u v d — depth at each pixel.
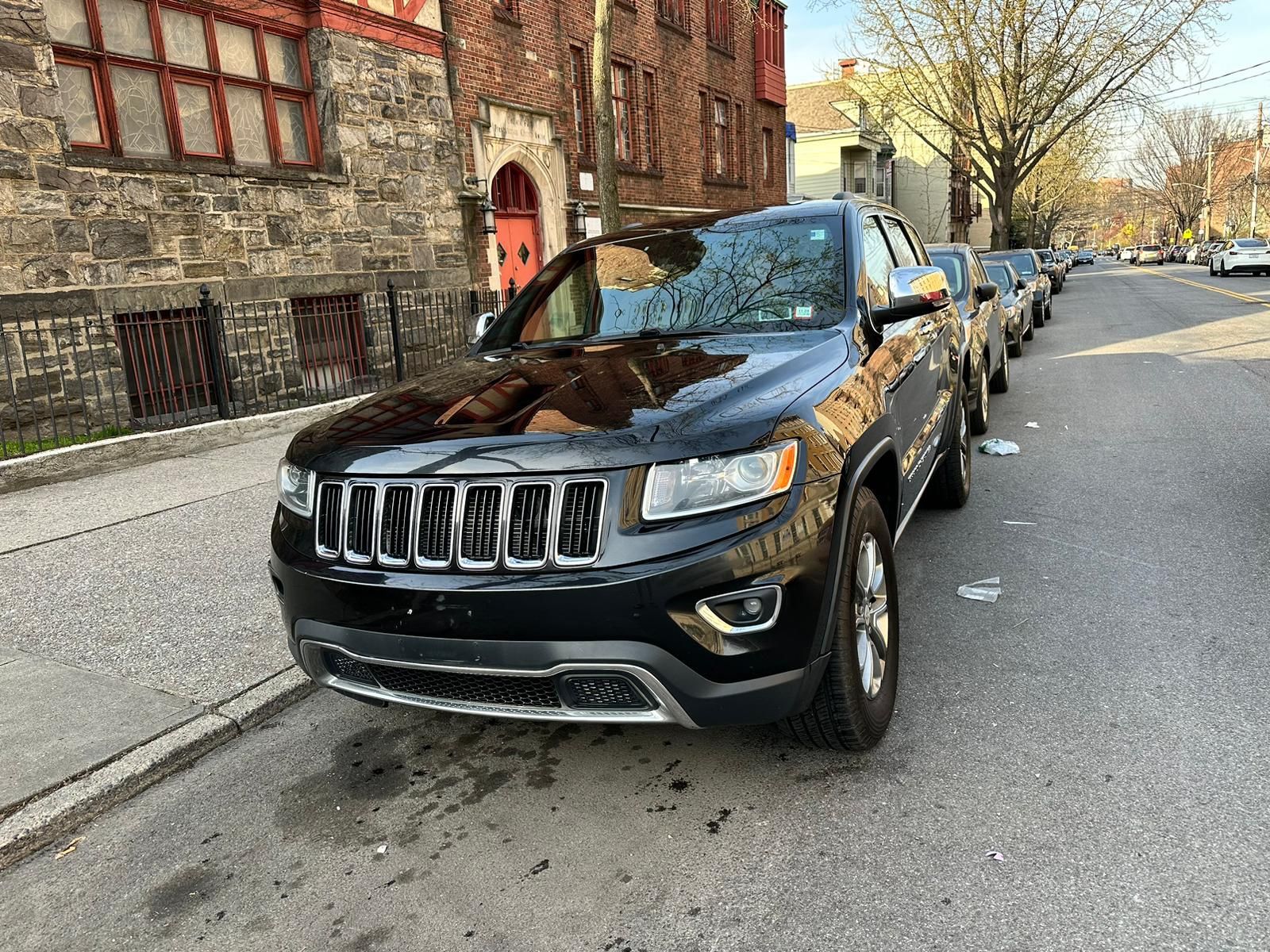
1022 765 2.94
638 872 2.57
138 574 5.28
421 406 3.07
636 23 18.05
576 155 16.02
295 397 10.64
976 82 26.14
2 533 6.15
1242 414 8.44
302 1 10.78
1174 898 2.29
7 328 7.82
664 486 2.45
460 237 13.12
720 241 4.15
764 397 2.73
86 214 8.40
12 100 7.77
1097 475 6.53
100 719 3.58
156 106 9.33
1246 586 4.29
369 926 2.44
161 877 2.73
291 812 3.04
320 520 2.83
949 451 5.54
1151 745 3.00
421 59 12.23
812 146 41.38
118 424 8.59
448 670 2.54
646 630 2.39
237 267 9.89
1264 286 30.41
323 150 11.13
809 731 2.89
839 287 3.71
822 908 2.35
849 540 2.76
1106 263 100.44
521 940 2.34
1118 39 24.11
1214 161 81.94
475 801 3.01
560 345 3.87
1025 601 4.30
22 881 2.75
